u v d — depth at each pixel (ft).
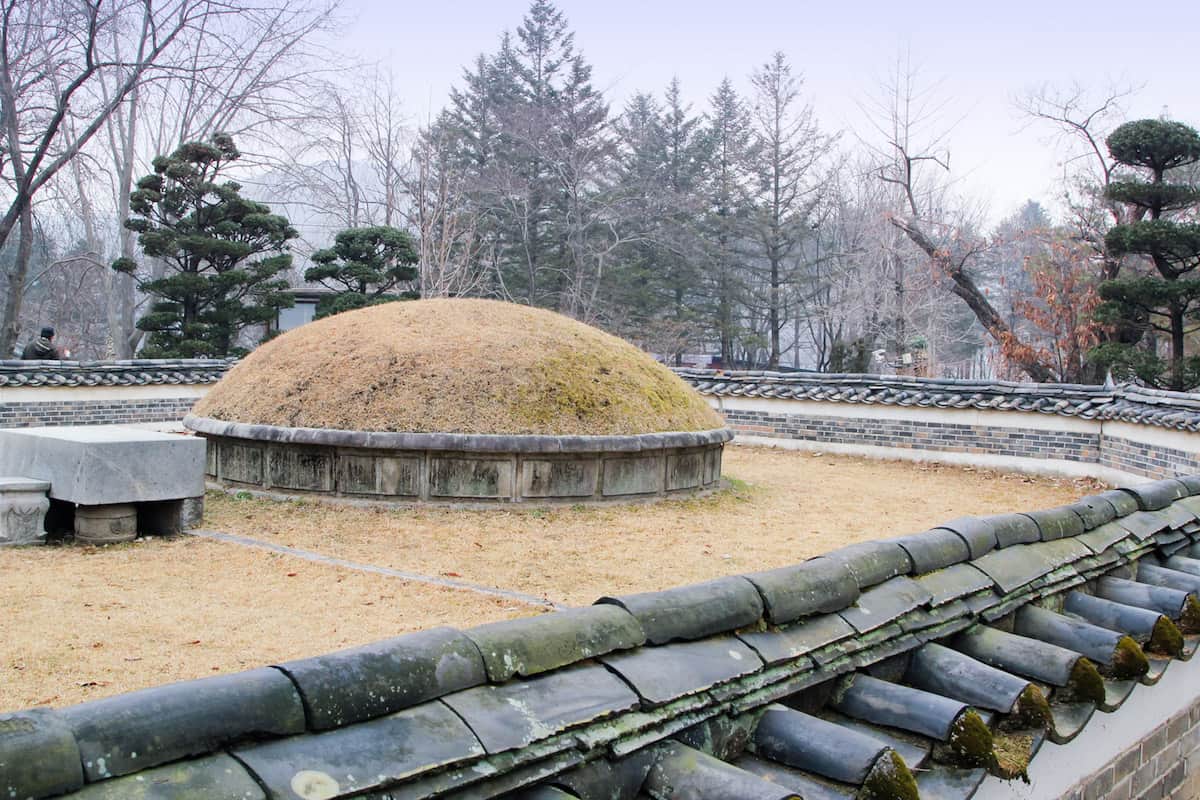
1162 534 14.46
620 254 115.85
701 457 32.09
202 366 57.16
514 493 27.96
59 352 61.31
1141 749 12.16
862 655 8.94
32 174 70.18
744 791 6.48
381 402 28.60
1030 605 11.41
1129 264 79.15
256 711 5.55
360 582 19.25
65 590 17.95
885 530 27.35
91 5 67.26
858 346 81.66
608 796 6.59
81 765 4.85
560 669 7.14
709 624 8.21
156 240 61.98
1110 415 40.22
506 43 122.93
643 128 126.82
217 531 24.48
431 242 87.30
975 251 79.66
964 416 45.62
